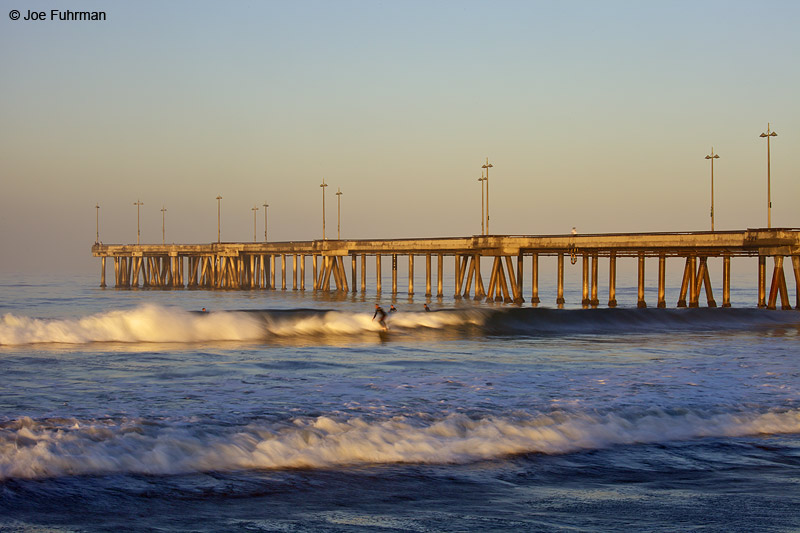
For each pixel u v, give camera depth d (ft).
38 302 318.86
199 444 60.95
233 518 48.11
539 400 83.46
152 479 54.34
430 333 162.09
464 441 65.41
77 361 108.17
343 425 67.62
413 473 58.08
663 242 239.30
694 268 250.98
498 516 49.44
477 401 82.33
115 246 540.52
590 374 104.42
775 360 122.93
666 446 67.36
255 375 98.48
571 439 67.72
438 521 48.34
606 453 64.95
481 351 131.85
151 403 78.07
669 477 58.90
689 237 233.76
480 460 61.67
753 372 108.47
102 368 102.06
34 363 105.29
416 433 66.74
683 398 86.58
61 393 82.99
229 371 101.50
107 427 64.54
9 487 51.19
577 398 85.46
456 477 57.57
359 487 54.70
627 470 60.54
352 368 106.63
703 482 57.67
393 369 106.32
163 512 48.75
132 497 51.01
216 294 409.90
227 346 131.95
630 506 51.75
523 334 167.02
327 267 395.14
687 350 137.59
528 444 65.82
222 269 488.02
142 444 60.03
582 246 259.80
